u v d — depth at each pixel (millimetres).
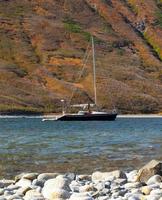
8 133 75188
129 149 43938
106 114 127938
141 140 57469
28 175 21812
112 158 35781
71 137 64312
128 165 31281
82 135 69500
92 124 114625
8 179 24891
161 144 50406
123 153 39844
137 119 164250
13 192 18625
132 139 59625
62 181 19062
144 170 21734
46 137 64188
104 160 34438
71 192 18297
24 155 38500
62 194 17375
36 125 109188
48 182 19156
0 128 94062
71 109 192250
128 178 22547
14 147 46750
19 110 185250
